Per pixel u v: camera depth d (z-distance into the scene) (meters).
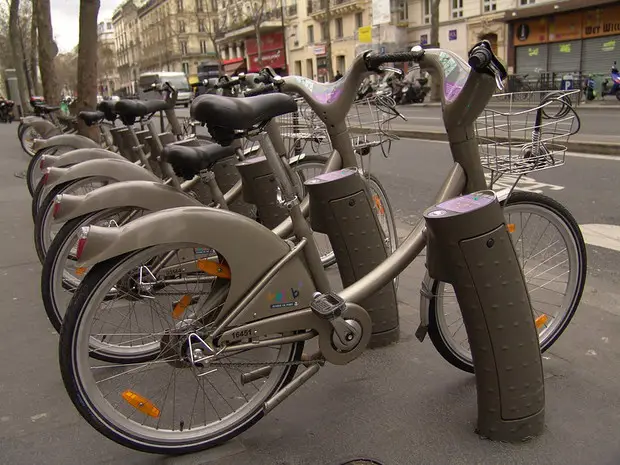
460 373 2.68
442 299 2.50
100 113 4.69
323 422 2.38
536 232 2.92
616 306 3.30
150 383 2.74
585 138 8.94
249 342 2.16
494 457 2.09
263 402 2.30
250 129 2.07
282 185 2.18
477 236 1.93
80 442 2.35
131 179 3.63
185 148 2.61
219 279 2.26
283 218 3.27
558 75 21.08
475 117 2.21
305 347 2.53
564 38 22.75
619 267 3.96
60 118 9.73
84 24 9.15
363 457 2.14
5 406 2.63
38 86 38.41
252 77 3.09
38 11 12.91
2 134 17.69
